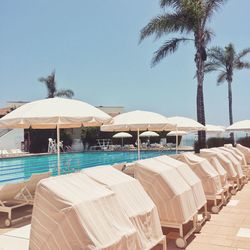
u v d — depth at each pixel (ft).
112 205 13.71
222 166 33.22
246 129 58.13
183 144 122.62
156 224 16.48
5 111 128.36
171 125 41.11
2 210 23.09
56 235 12.28
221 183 29.60
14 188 25.14
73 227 11.93
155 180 18.86
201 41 69.26
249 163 51.21
